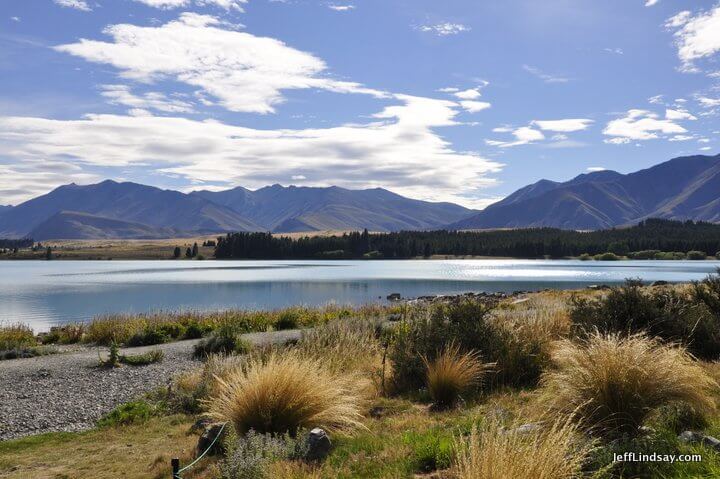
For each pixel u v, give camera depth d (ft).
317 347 44.27
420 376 34.40
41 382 48.85
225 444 21.54
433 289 215.31
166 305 155.12
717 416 20.33
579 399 20.02
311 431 22.24
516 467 14.39
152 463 24.26
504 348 33.37
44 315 132.98
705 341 33.99
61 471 24.77
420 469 18.42
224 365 41.78
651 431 18.48
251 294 195.42
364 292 203.31
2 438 33.14
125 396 42.96
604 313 37.60
